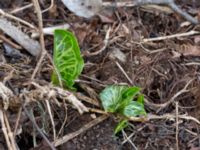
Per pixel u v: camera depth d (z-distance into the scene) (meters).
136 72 0.45
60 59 0.40
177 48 0.48
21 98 0.38
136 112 0.40
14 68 0.43
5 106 0.38
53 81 0.41
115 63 0.45
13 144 0.37
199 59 0.48
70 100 0.38
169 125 0.42
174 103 0.44
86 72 0.45
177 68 0.47
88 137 0.40
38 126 0.40
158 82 0.45
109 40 0.48
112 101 0.41
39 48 0.46
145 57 0.47
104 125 0.41
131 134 0.41
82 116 0.41
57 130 0.40
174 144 0.41
